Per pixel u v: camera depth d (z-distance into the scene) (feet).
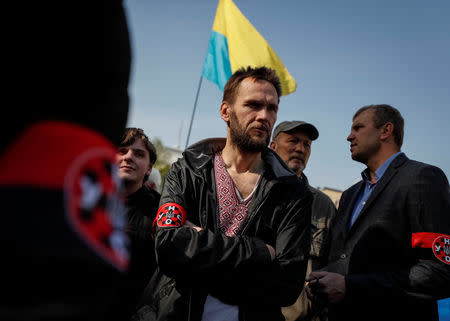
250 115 5.62
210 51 17.25
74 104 1.24
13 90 1.15
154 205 7.72
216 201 5.62
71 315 1.02
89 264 1.09
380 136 7.64
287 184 5.75
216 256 4.87
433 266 5.70
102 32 1.31
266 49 17.33
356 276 6.07
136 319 5.46
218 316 4.95
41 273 0.99
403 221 6.29
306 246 5.57
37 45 1.17
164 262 4.98
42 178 1.12
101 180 1.28
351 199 7.92
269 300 5.01
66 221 1.09
